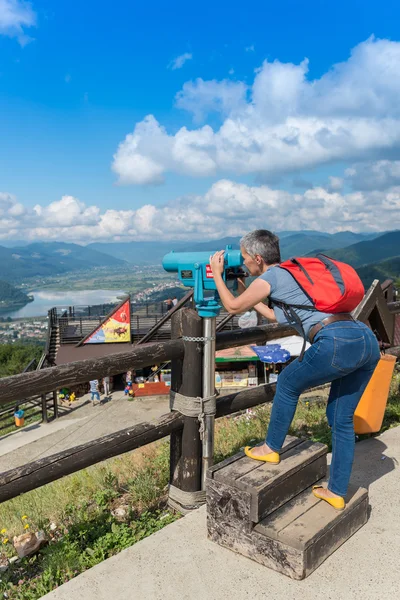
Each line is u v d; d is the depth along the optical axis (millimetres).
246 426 5742
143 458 5523
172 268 3182
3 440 16984
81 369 2703
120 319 22750
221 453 4832
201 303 3100
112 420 18344
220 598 2268
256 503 2436
